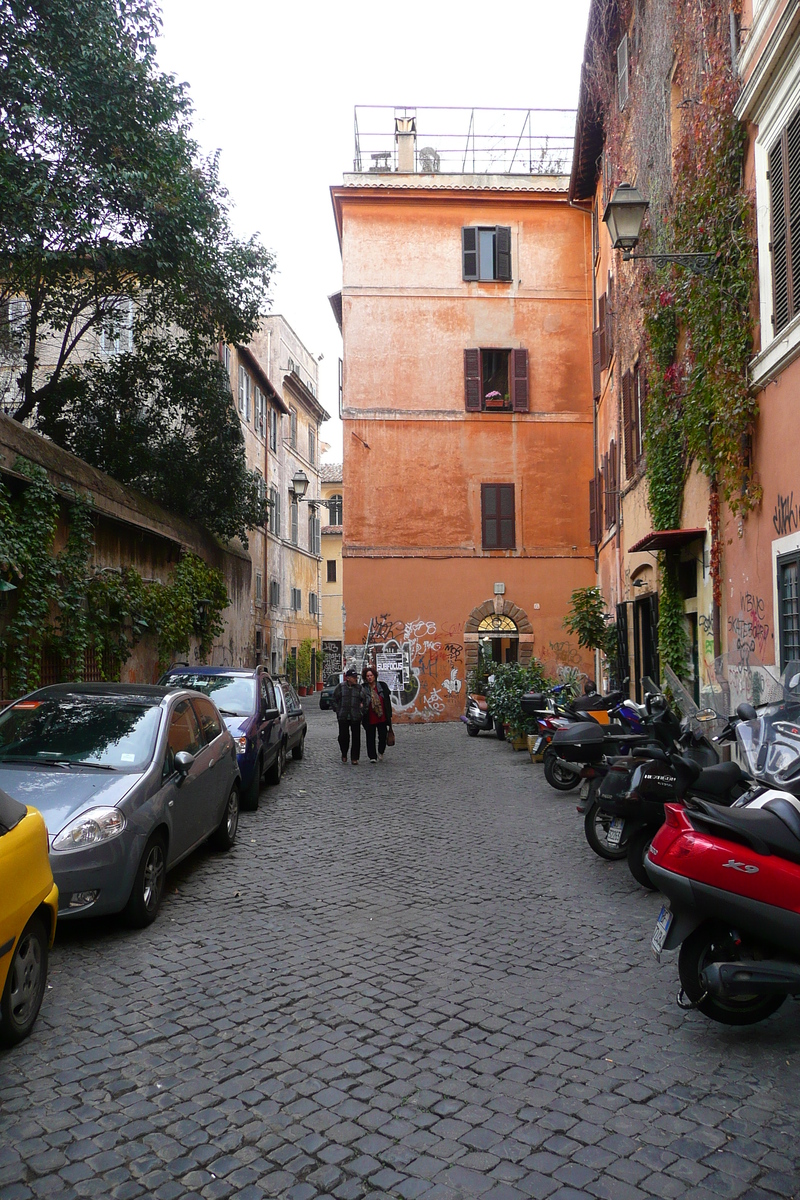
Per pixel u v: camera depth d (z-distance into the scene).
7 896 4.12
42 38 13.13
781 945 4.25
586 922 6.34
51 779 6.36
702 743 7.36
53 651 12.59
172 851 6.87
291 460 42.22
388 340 27.72
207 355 20.31
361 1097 3.81
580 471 27.67
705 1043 4.36
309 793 12.62
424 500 27.45
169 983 5.16
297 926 6.27
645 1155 3.37
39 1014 4.71
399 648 27.14
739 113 10.11
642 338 15.77
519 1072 4.04
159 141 14.73
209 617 20.55
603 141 21.55
